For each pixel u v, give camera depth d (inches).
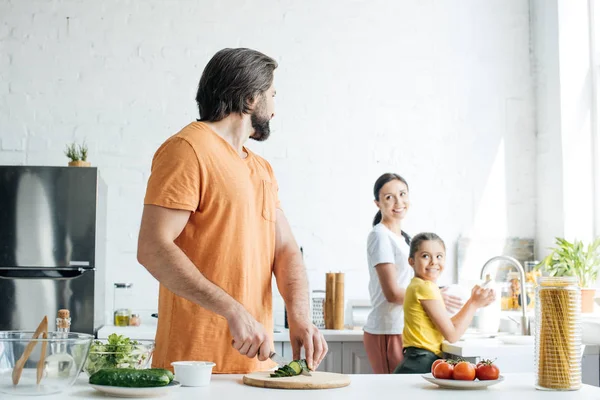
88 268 151.9
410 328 123.8
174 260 65.4
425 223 179.0
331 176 177.2
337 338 150.3
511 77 184.5
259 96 74.8
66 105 171.0
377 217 147.2
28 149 169.3
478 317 140.5
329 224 176.2
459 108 182.5
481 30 184.5
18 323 149.7
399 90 180.7
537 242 182.1
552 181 177.6
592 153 175.2
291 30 178.7
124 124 172.4
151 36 174.6
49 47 171.5
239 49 75.5
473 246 179.0
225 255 70.0
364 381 66.4
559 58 175.9
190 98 174.6
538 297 64.6
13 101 169.8
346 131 178.4
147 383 56.2
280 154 176.2
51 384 55.5
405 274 135.9
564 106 175.3
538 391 62.7
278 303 171.8
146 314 169.6
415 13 182.9
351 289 175.6
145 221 67.2
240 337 64.1
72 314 150.6
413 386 64.2
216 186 69.5
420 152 180.1
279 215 79.2
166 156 68.6
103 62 172.7
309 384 61.1
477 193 181.2
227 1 177.3
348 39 180.2
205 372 62.1
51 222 151.7
